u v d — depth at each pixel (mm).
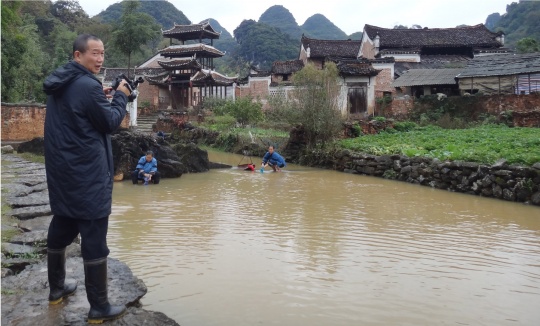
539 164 10562
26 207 7035
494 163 11609
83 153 3406
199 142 27875
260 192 11789
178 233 7434
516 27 62625
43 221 6316
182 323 4230
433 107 31703
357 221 8492
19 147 17000
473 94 31578
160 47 67000
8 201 7391
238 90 42688
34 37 42031
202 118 33312
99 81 3568
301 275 5527
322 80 19828
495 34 44594
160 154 14664
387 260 6172
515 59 31625
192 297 4828
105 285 3574
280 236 7305
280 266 5840
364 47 45844
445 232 7789
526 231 7934
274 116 23297
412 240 7223
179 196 11039
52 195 3506
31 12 60094
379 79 36688
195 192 11680
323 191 12078
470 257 6383
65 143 3398
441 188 12719
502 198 11094
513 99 28594
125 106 3795
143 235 7277
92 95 3396
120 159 13773
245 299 4785
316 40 47750
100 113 3416
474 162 12180
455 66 37500
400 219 8750
